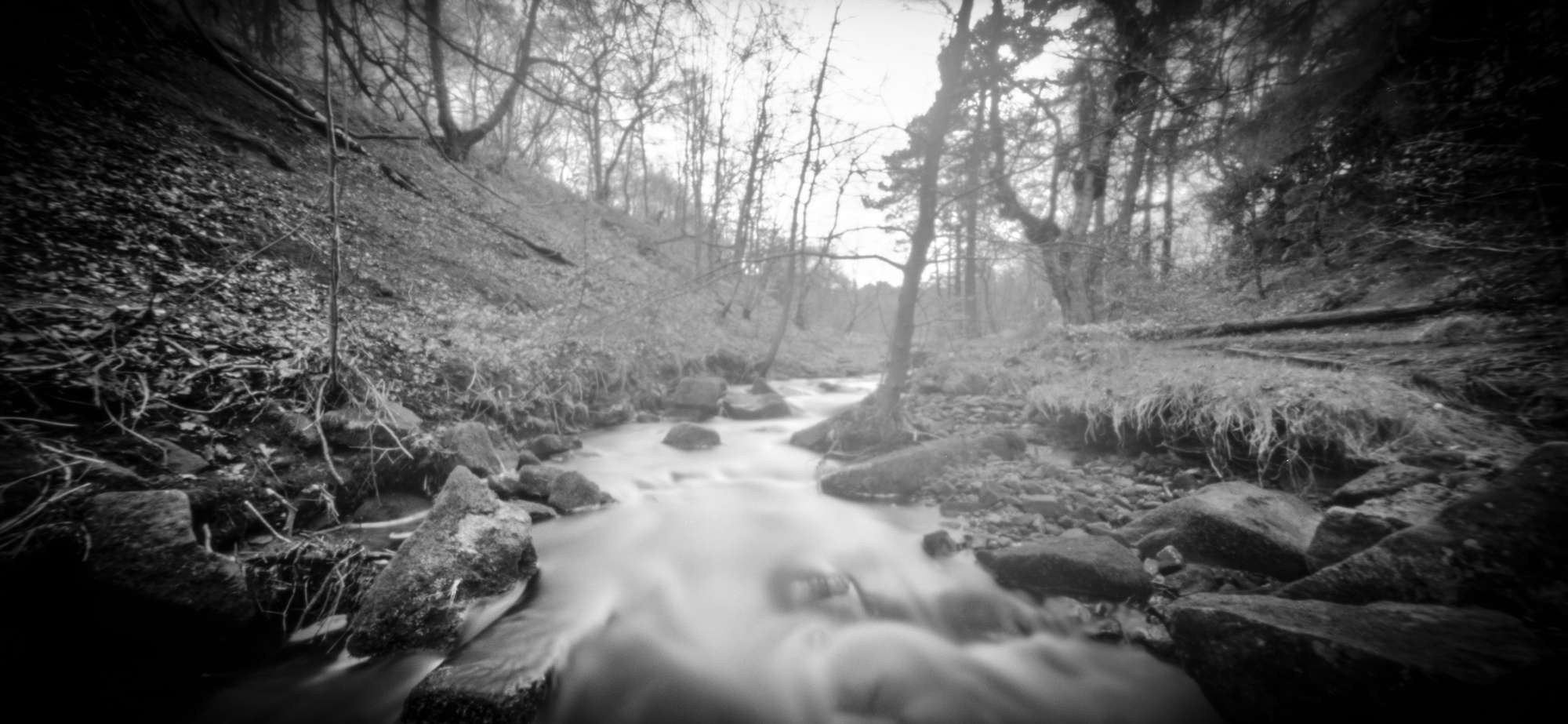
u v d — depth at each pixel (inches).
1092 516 173.3
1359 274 289.9
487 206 565.0
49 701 88.4
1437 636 81.3
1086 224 396.5
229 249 233.5
